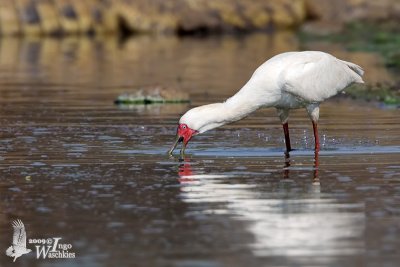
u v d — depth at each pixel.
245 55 32.75
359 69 15.57
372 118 18.38
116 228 10.59
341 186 12.38
